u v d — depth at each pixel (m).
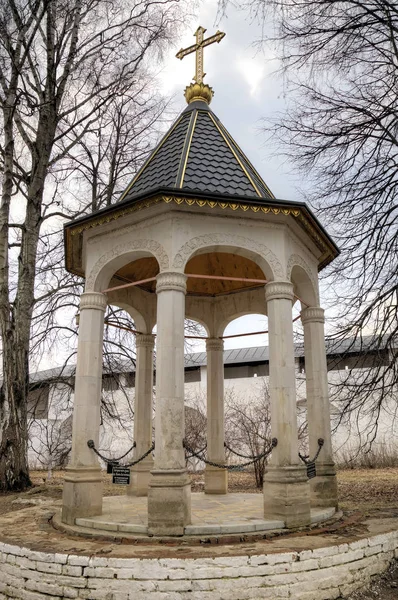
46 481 21.02
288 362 9.38
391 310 13.94
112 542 7.77
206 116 11.95
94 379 10.05
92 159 21.58
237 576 6.71
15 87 17.05
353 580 7.44
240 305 14.06
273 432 9.10
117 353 20.16
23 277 17.89
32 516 10.41
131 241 10.03
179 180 9.84
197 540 7.67
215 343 14.16
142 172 11.38
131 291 13.46
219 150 11.06
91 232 10.72
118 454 29.02
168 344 8.87
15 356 17.05
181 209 9.51
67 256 12.14
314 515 9.09
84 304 10.40
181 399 8.74
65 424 27.72
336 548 7.37
